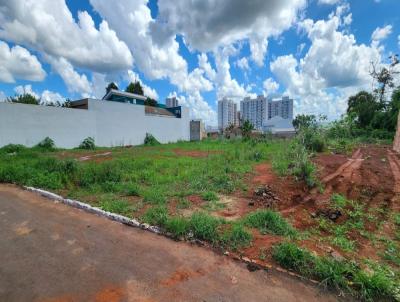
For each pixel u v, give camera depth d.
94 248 2.62
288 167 6.52
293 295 1.91
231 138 20.95
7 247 2.62
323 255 2.40
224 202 4.13
